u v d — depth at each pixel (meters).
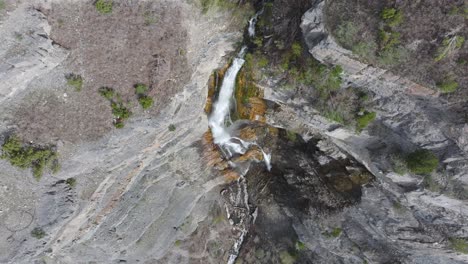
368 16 19.14
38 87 20.52
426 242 24.31
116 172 24.42
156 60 21.84
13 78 19.12
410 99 20.20
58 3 19.42
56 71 20.53
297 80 22.95
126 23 20.80
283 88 23.95
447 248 23.69
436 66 18.61
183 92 23.77
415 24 18.38
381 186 24.38
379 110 21.55
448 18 17.81
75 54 20.53
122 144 23.28
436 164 20.38
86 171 23.16
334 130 23.78
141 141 24.03
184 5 21.58
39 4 18.98
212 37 23.66
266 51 23.81
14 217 21.89
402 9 18.47
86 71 21.02
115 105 22.00
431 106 19.81
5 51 18.58
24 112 20.50
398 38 18.73
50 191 22.31
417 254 25.91
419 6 18.25
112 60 21.28
